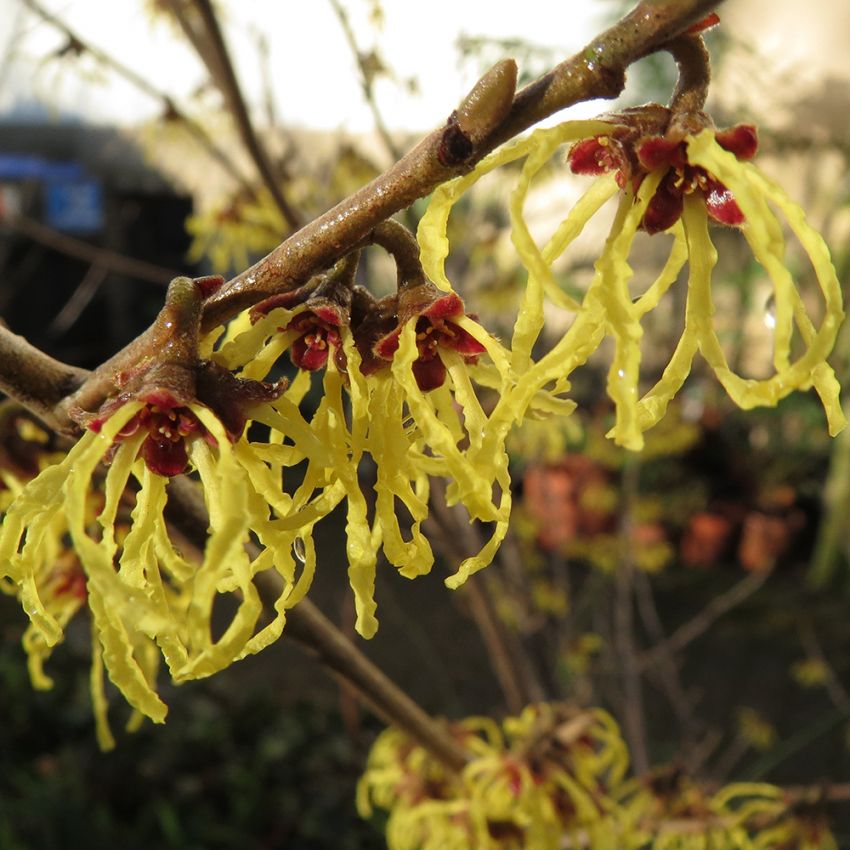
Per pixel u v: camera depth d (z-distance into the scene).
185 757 0.42
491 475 0.06
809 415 0.54
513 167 0.23
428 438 0.06
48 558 0.10
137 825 0.39
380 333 0.07
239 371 0.07
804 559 0.59
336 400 0.06
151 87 0.22
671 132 0.06
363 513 0.06
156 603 0.06
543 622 0.25
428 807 0.14
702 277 0.06
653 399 0.06
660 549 0.38
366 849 0.39
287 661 0.50
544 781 0.13
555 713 0.14
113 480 0.06
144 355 0.06
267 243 0.23
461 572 0.06
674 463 0.59
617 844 0.14
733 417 0.59
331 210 0.07
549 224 0.29
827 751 0.41
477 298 0.29
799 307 0.06
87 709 0.44
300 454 0.06
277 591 0.09
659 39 0.06
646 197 0.06
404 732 0.12
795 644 0.49
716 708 0.44
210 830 0.38
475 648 0.48
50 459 0.09
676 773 0.16
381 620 0.51
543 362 0.06
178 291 0.06
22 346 0.08
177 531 0.08
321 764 0.42
